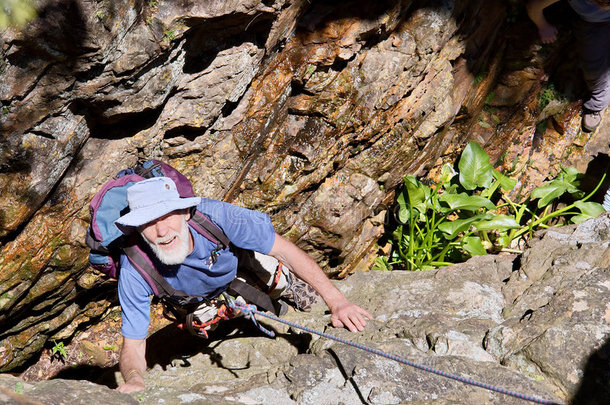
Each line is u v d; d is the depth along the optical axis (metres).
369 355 2.91
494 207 5.31
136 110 3.57
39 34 2.94
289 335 3.49
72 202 3.83
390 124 5.02
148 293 2.78
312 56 4.36
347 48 4.41
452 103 5.51
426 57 4.82
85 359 4.93
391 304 3.52
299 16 4.10
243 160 4.49
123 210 2.76
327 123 4.68
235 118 4.26
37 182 3.52
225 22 3.56
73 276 4.20
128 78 3.38
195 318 3.21
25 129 3.32
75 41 3.05
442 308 3.43
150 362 3.59
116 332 4.99
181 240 2.63
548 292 3.28
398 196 5.59
